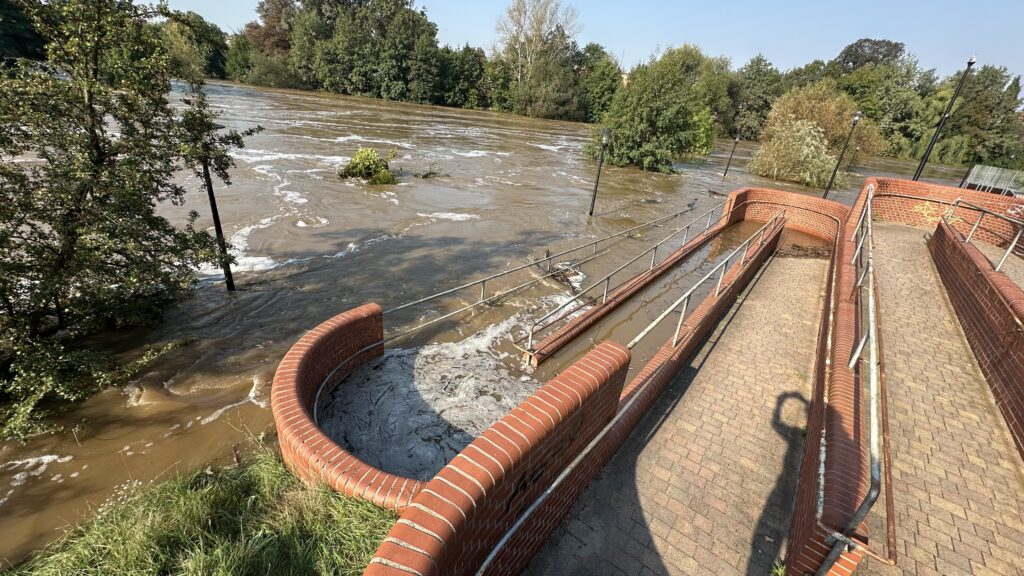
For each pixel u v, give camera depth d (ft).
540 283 37.32
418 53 203.92
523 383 23.34
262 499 13.14
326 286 34.60
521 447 9.03
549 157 105.09
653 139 97.50
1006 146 176.14
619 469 14.78
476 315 31.09
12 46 99.30
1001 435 15.38
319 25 210.38
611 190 78.84
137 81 22.70
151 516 12.12
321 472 12.26
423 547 6.94
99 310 23.52
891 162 175.32
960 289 23.93
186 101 26.02
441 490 7.82
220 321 28.91
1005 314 17.76
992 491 13.26
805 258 43.27
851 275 23.22
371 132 110.73
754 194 58.65
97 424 19.89
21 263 19.69
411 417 19.47
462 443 18.43
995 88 201.46
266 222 47.14
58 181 19.51
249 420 20.58
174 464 18.04
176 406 21.20
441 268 39.55
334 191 60.23
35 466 17.70
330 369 19.43
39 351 19.40
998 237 34.19
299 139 91.61
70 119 20.95
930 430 15.46
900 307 24.00
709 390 19.58
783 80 245.24
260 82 202.59
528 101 213.05
